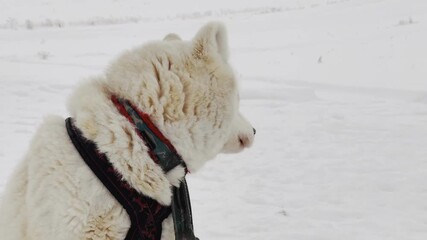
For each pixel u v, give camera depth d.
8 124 5.26
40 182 1.52
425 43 9.84
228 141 1.76
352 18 14.95
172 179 1.59
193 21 17.08
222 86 1.63
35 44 12.77
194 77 1.60
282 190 3.59
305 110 6.03
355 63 8.80
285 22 15.45
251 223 3.04
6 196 1.60
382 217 3.12
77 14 21.12
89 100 1.55
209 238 2.84
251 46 11.27
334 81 7.66
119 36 13.91
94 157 1.51
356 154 4.37
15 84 7.25
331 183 3.71
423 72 7.81
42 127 1.59
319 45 10.84
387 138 4.83
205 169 4.02
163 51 1.60
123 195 1.51
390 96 6.77
